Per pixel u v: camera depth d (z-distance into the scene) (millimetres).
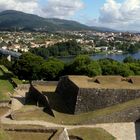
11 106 67312
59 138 37656
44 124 51875
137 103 54969
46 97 63531
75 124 52188
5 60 159125
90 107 56781
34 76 111250
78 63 95125
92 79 64062
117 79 63750
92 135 47188
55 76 106625
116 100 57281
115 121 53000
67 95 62125
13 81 102500
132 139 47781
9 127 40625
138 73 98562
